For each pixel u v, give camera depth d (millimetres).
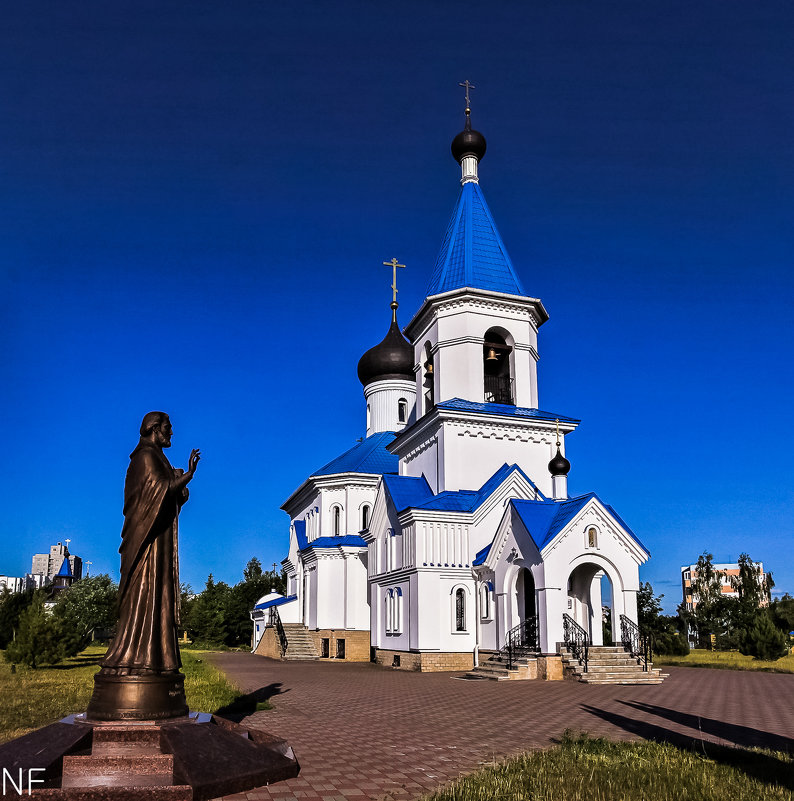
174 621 11234
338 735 14680
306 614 49594
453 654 32094
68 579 116250
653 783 10000
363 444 53188
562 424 36406
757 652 40969
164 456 11930
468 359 36469
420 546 32688
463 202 40594
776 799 9242
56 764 9359
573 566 27875
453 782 10383
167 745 9859
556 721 16531
